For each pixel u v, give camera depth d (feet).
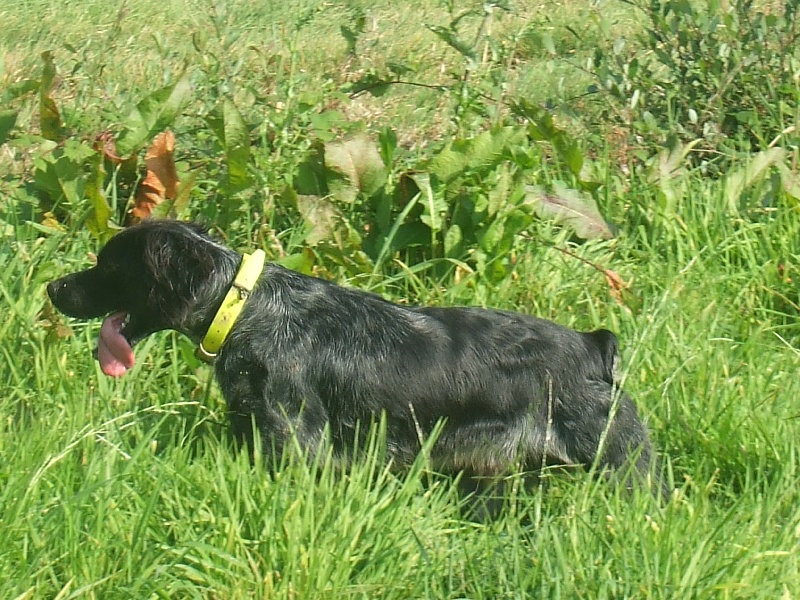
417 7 42.63
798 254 22.38
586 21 38.06
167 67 30.32
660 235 23.09
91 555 13.08
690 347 19.22
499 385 15.48
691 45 27.86
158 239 15.38
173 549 13.14
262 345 15.28
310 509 13.51
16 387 16.89
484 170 20.89
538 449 15.52
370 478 14.62
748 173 23.85
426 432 15.61
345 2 42.63
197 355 15.49
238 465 14.70
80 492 13.37
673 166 24.12
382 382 15.34
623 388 17.37
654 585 12.94
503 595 13.06
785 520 15.23
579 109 30.37
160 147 20.86
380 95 25.46
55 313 18.62
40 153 21.06
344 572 13.07
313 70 33.60
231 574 12.96
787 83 27.66
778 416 17.62
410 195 20.97
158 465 14.80
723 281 21.85
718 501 16.02
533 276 21.06
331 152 20.39
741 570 13.43
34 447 14.87
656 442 17.46
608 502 14.40
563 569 13.10
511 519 14.43
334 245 20.25
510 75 33.58
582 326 20.43
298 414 15.34
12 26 37.88
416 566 13.62
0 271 19.15
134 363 16.79
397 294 20.86
